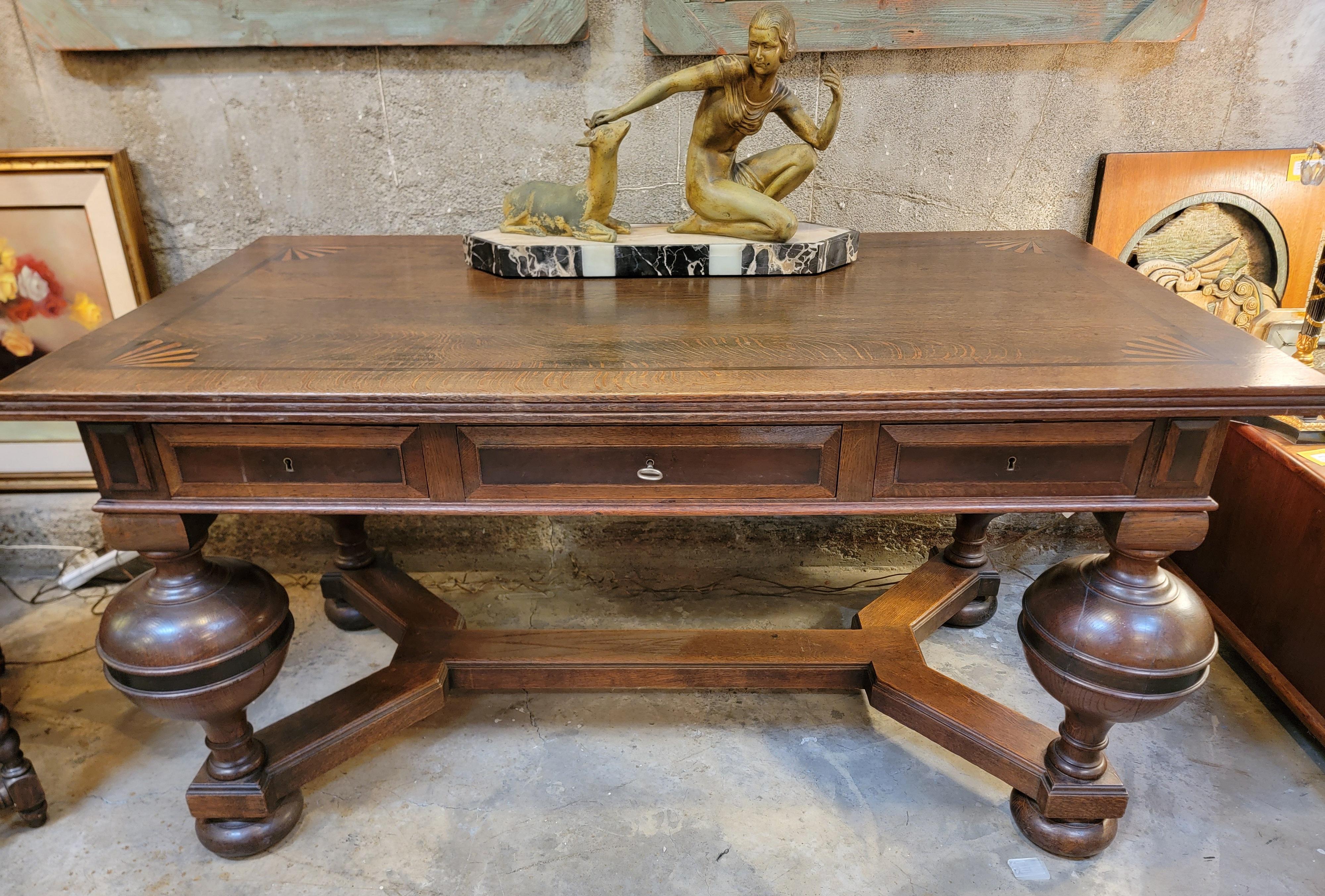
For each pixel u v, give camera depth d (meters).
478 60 1.73
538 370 1.08
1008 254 1.62
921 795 1.49
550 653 1.63
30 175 1.76
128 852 1.40
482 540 2.13
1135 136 1.78
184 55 1.71
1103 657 1.17
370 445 1.09
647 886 1.33
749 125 1.43
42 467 2.03
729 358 1.11
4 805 1.39
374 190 1.84
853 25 1.68
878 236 1.77
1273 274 1.85
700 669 1.61
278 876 1.35
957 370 1.05
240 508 1.13
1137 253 1.85
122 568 2.10
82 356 1.14
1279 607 1.65
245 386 1.04
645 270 1.48
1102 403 1.00
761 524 2.10
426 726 1.67
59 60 1.71
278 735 1.43
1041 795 1.35
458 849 1.39
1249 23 1.68
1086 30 1.66
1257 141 1.78
